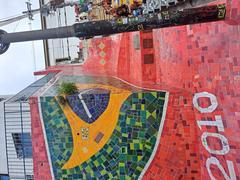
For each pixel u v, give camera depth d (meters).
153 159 8.20
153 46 10.24
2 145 9.57
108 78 11.28
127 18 5.21
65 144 8.75
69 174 8.70
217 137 6.93
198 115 7.69
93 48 13.88
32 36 5.69
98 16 15.61
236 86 6.05
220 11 4.91
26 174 9.22
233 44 5.97
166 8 7.73
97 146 8.53
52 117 8.80
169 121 8.09
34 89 10.56
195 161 7.93
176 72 8.70
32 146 8.98
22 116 9.16
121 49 12.12
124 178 8.35
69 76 12.80
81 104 8.60
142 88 8.90
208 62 7.02
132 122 8.30
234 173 6.46
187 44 7.92
